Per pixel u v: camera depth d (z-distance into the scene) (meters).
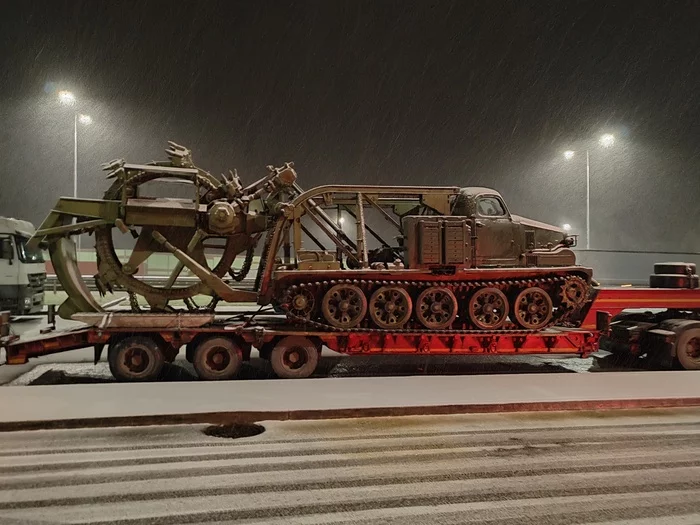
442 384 7.66
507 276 8.95
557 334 8.89
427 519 4.16
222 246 9.07
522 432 6.06
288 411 6.34
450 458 5.31
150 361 7.99
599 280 17.59
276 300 9.14
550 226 9.88
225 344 8.16
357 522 4.10
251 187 9.03
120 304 10.52
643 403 7.01
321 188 8.89
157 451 5.39
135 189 8.68
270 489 4.61
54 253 8.62
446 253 8.54
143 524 4.04
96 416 6.03
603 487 4.75
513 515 4.24
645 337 9.83
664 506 4.43
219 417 6.23
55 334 8.00
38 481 4.71
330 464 5.13
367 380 7.85
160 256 19.92
